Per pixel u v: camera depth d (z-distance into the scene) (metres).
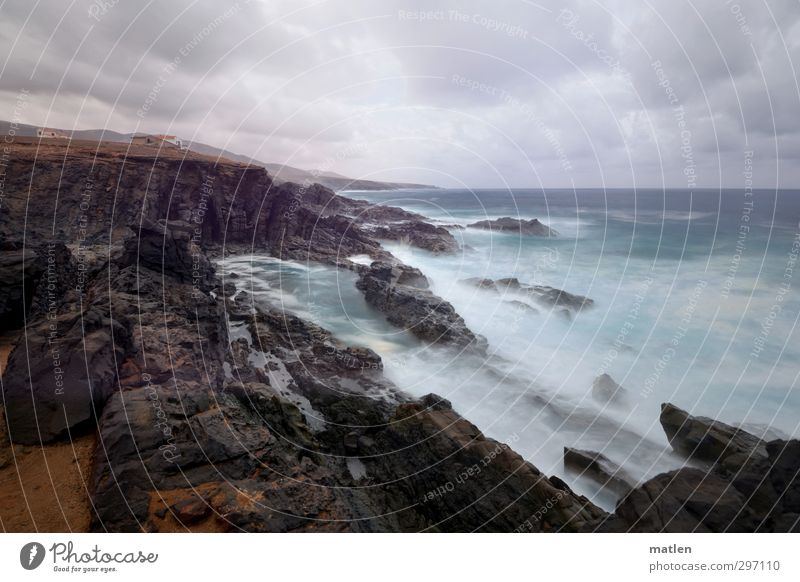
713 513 8.88
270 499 8.06
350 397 14.59
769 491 9.71
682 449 12.34
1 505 7.62
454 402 15.68
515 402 15.70
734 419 14.77
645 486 9.65
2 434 9.18
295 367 16.06
